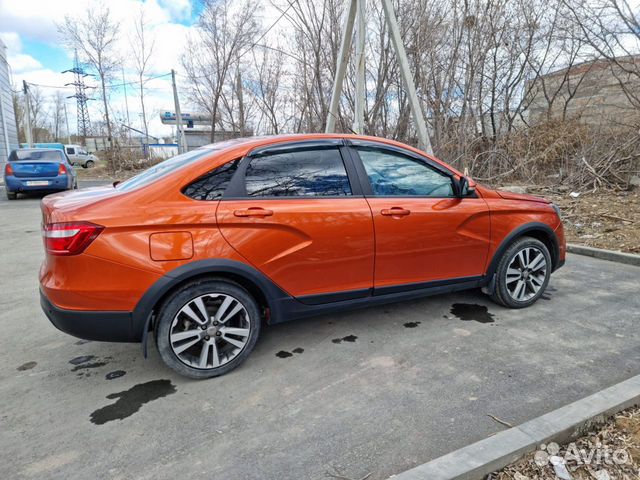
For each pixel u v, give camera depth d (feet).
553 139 37.45
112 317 8.26
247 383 9.09
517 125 45.65
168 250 8.39
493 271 12.30
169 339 8.75
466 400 8.29
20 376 9.46
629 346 10.41
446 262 11.43
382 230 10.31
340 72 31.76
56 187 38.60
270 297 9.47
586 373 9.20
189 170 8.88
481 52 40.78
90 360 10.19
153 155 78.84
